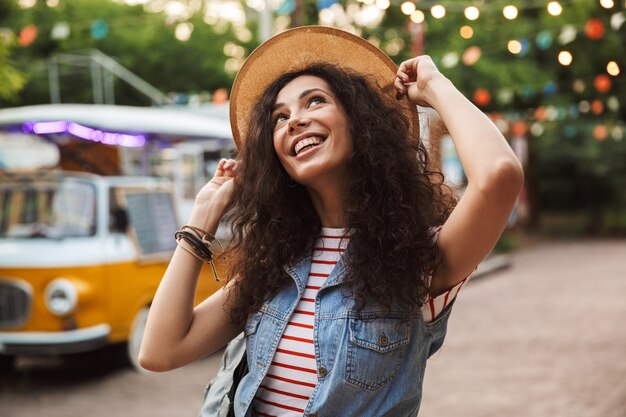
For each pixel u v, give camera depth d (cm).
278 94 194
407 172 182
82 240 737
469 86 1675
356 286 171
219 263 200
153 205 801
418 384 175
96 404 662
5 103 1664
